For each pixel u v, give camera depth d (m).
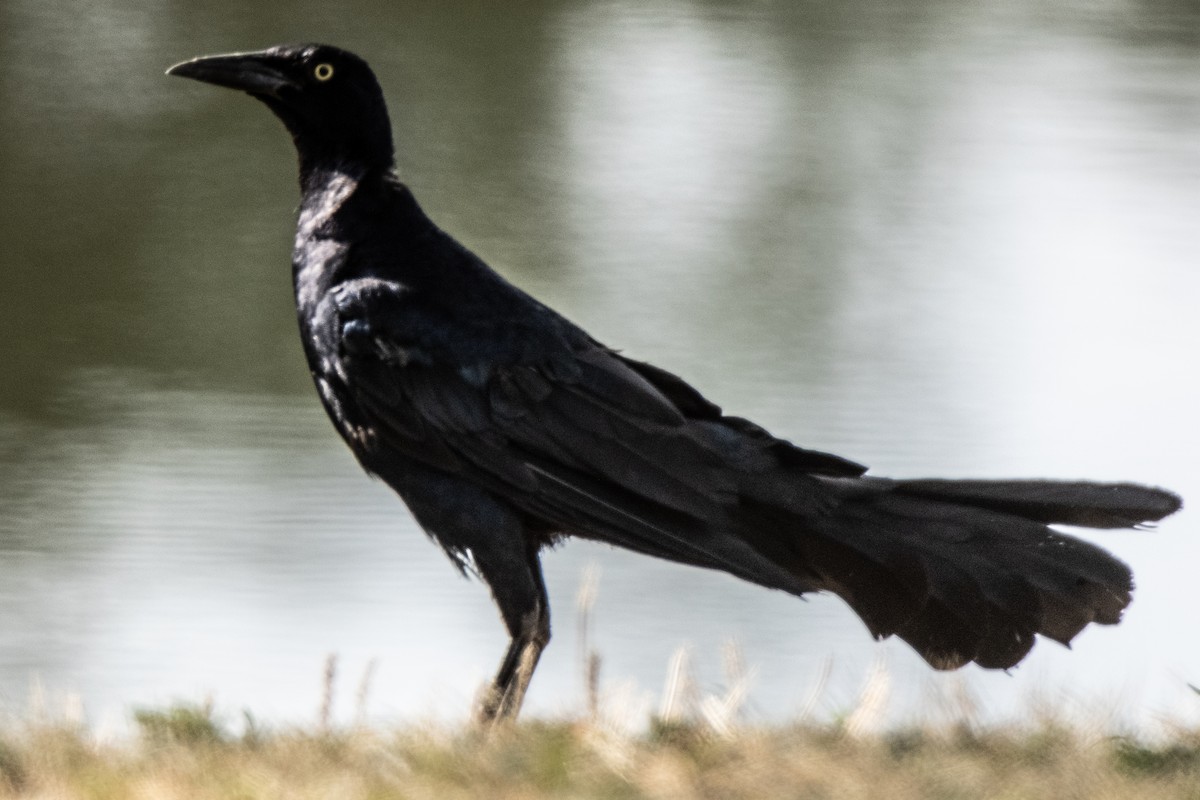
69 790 6.18
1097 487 7.01
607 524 7.15
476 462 7.23
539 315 7.41
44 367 21.55
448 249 7.54
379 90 7.62
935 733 6.86
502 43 38.84
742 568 6.99
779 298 23.81
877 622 6.98
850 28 43.56
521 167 30.41
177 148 30.83
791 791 5.96
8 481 17.84
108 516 16.66
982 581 6.86
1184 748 6.57
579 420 7.19
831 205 28.98
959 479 7.10
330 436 19.31
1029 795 5.90
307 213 7.65
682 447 7.12
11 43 37.03
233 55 7.71
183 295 24.03
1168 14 45.78
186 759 6.54
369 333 7.31
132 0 41.03
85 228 26.67
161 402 20.02
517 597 7.28
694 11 44.28
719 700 7.31
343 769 6.35
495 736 6.62
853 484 7.08
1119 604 6.83
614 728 6.73
